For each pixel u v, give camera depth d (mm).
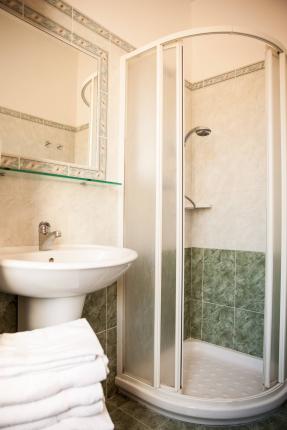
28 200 1149
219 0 2002
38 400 550
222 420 1222
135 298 1444
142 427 1207
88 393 594
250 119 1841
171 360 1312
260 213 1789
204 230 2045
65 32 1294
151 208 1372
